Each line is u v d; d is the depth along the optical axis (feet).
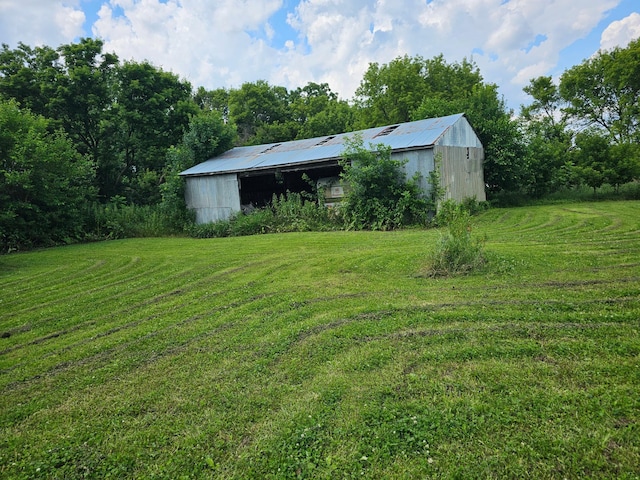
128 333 15.64
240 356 12.64
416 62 107.24
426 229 39.86
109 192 73.26
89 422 9.78
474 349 11.57
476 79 110.01
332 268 23.52
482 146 59.21
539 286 16.87
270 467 7.75
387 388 9.98
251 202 69.36
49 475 8.07
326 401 9.75
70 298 21.98
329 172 60.34
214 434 8.89
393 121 108.06
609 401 8.74
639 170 58.29
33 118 51.21
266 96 129.59
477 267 20.20
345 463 7.66
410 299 16.61
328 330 13.98
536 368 10.32
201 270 26.32
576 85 90.74
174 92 74.90
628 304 13.98
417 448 7.89
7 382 12.24
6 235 45.44
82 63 65.87
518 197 62.28
